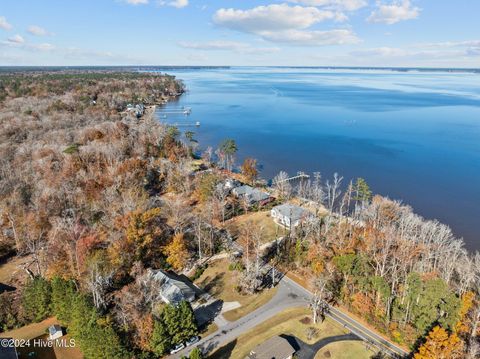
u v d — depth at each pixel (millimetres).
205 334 58969
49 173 104875
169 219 92375
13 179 104375
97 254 66562
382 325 59656
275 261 79500
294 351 53750
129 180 103438
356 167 152625
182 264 76500
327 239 77500
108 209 86750
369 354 55000
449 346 48281
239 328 60250
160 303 62500
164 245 78812
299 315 63125
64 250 71375
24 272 75625
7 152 127625
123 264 70562
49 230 83688
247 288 69500
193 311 63562
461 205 117438
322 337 58188
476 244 95750
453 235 99625
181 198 102812
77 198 92812
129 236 73375
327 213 103000
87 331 52062
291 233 86250
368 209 96125
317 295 63469
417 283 58531
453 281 69812
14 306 63188
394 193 126625
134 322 54500
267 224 97250
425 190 129000
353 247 73500
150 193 110875
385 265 68750
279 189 119500
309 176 142000
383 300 61312
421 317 56688
